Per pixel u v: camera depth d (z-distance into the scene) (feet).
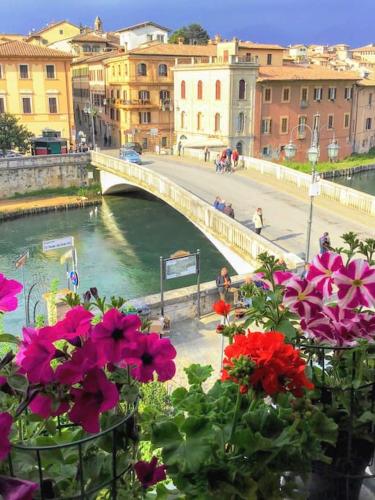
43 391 7.30
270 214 93.61
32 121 201.26
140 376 7.65
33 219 149.79
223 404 9.10
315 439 8.47
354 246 10.60
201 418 8.22
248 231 73.41
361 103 229.45
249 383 8.05
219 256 113.09
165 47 216.74
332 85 213.46
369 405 10.32
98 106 246.68
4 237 132.26
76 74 272.72
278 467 8.38
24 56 193.98
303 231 83.66
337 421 10.12
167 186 112.16
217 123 191.42
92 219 147.84
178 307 53.98
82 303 8.92
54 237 131.34
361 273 9.44
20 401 7.73
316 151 69.72
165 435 8.27
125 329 7.64
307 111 207.41
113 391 7.22
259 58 223.30
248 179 123.95
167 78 214.48
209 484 8.07
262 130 196.34
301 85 202.49
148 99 213.66
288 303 9.87
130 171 140.46
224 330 9.93
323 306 9.88
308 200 102.94
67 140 197.77
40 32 296.30
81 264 110.52
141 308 49.42
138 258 114.11
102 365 7.43
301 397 8.71
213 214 84.64
